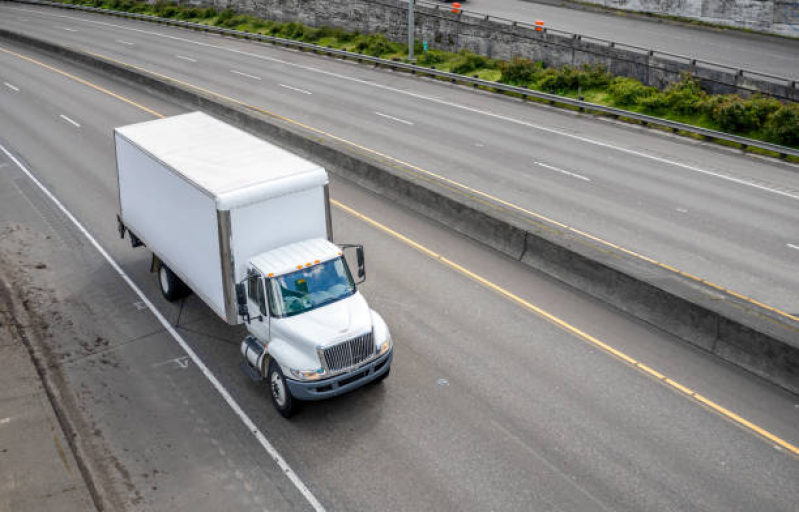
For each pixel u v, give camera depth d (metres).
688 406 11.12
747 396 11.38
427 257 16.83
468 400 11.38
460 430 10.65
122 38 53.34
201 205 11.80
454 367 12.30
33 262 16.78
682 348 12.79
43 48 47.34
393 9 46.09
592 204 20.36
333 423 10.94
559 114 31.72
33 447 10.48
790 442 10.27
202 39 52.88
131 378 12.26
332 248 12.03
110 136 27.56
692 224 18.89
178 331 13.78
